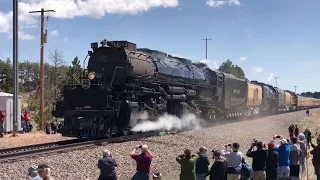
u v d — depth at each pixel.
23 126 29.64
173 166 14.41
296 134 18.98
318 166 12.73
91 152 15.06
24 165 12.38
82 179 11.34
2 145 19.14
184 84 26.84
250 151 11.19
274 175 11.03
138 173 9.32
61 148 15.65
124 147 16.77
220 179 9.56
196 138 21.94
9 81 84.56
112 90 19.86
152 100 21.86
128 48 20.84
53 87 64.75
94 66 20.64
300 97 98.75
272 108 63.81
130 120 19.20
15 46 23.94
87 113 18.61
